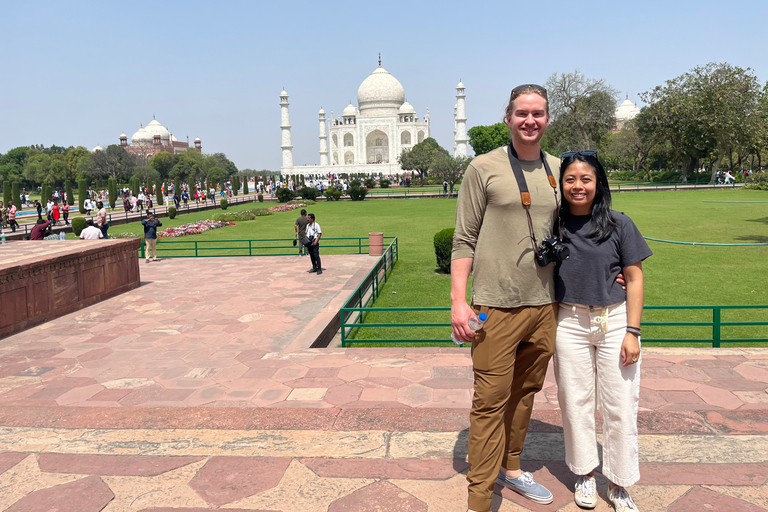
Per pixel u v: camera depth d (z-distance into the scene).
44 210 42.91
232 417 4.39
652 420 4.04
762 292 11.67
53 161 84.25
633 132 64.19
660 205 33.31
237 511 3.04
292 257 16.73
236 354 7.03
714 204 33.53
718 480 3.20
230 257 16.98
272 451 3.75
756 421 3.99
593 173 2.79
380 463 3.53
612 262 2.85
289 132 93.12
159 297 11.05
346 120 108.12
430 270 15.15
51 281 9.20
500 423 2.80
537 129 2.70
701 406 4.39
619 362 2.87
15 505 3.15
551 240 2.72
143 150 113.56
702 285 12.38
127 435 4.10
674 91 49.75
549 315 2.86
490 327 2.76
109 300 10.77
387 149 104.31
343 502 3.09
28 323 8.62
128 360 6.84
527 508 3.00
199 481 3.37
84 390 5.70
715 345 6.52
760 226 22.50
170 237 23.78
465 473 3.38
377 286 11.89
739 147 50.38
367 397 4.99
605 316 2.87
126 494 3.25
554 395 4.72
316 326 8.30
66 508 3.11
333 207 40.28
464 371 5.63
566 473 3.37
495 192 2.71
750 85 46.66
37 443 3.99
